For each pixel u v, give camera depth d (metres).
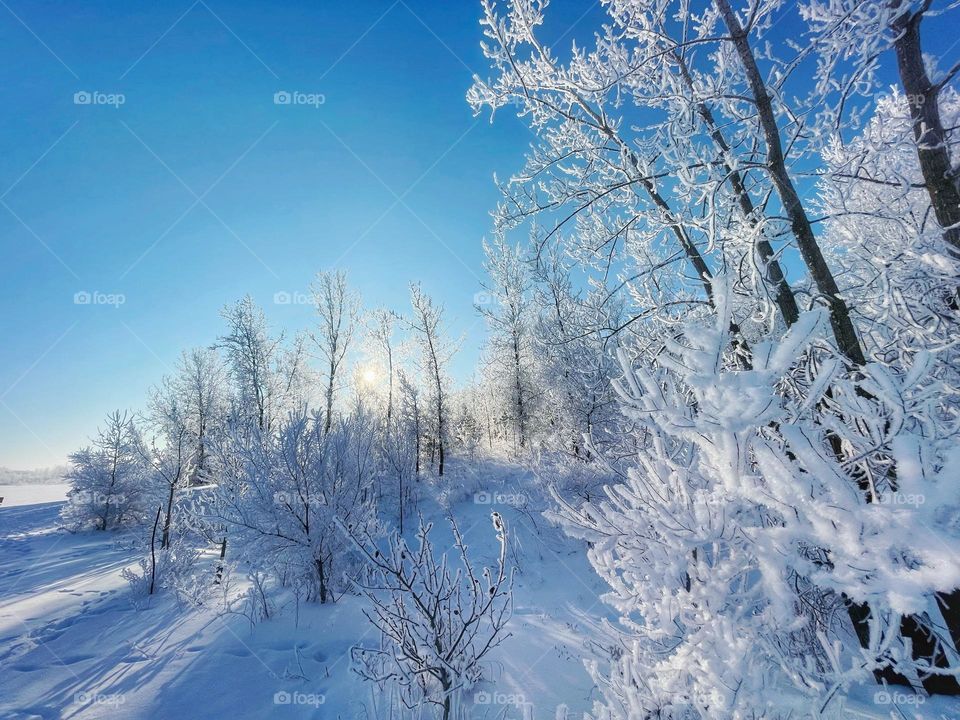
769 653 2.01
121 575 7.51
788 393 3.26
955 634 2.52
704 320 3.80
